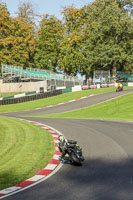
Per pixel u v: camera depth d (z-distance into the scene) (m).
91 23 102.69
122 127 30.67
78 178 13.70
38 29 114.62
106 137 24.70
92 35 100.56
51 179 13.76
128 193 11.34
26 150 19.86
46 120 39.66
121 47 100.94
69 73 112.38
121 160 16.89
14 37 105.56
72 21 107.50
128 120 38.84
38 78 98.81
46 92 84.75
